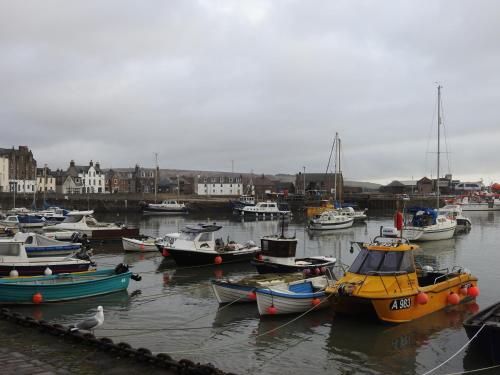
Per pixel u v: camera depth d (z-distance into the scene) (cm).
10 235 4212
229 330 1742
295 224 7312
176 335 1689
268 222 7619
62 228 4350
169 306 2081
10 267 2236
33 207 8538
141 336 1673
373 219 8469
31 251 2686
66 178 12531
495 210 10419
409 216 7300
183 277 2778
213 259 3106
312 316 1898
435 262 3416
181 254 3023
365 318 1834
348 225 6494
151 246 3788
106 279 2208
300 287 2036
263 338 1656
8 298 1950
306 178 13725
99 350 1329
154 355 1238
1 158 11100
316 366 1419
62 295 2062
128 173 13650
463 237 5194
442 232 4841
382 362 1451
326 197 11025
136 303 2128
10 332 1502
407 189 15450
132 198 10294
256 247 3359
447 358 1475
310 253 3981
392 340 1630
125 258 3500
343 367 1413
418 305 1827
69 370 1186
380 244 1936
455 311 1955
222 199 10819
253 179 14700
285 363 1440
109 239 4462
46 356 1284
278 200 11038
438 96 5475
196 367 1165
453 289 2025
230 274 2883
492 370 1370
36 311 1958
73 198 9888
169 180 13650
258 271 2678
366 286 1736
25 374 1157
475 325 1390
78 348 1348
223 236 5412
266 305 1841
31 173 11888
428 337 1655
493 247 4328
